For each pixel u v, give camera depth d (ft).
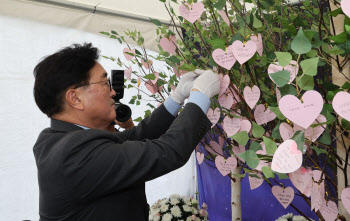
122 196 2.39
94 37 5.52
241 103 2.91
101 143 2.25
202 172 6.95
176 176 7.02
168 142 2.23
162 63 6.26
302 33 1.75
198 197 7.21
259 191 5.54
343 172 2.22
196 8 2.50
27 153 5.08
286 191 2.62
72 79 2.42
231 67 2.54
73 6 5.08
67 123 2.52
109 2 5.32
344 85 1.93
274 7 2.78
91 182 2.15
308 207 4.75
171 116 3.20
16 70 4.89
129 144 2.27
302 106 1.72
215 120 2.88
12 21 4.78
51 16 4.99
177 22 5.78
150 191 6.72
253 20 2.52
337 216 2.27
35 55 5.00
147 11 5.70
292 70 1.91
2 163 4.85
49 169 2.23
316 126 1.90
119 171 2.14
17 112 4.95
